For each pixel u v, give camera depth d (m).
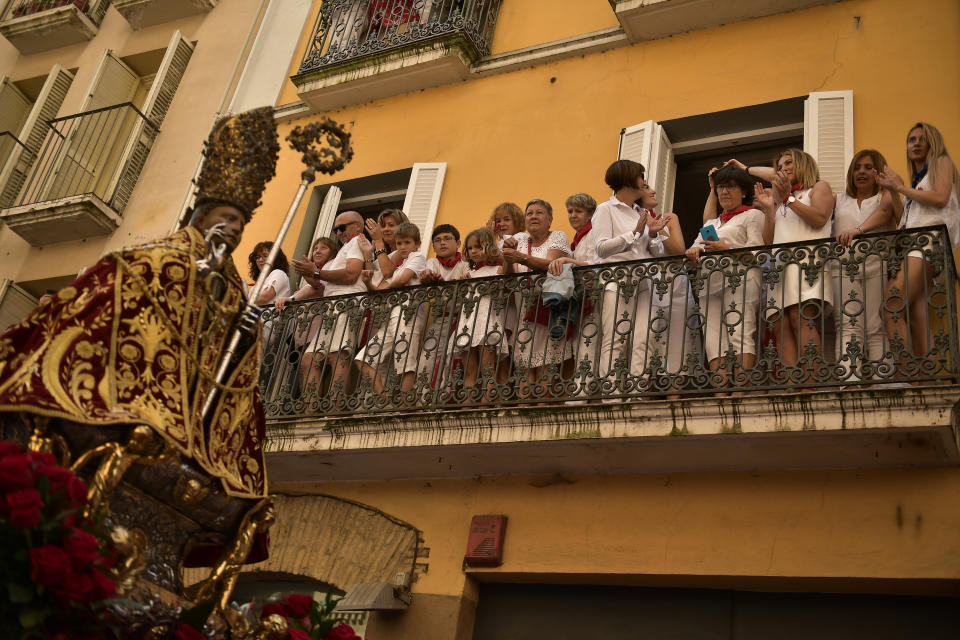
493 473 7.84
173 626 3.57
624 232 7.69
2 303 12.19
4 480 3.16
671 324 7.41
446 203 9.99
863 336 6.63
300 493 8.52
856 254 6.94
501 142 10.07
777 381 6.64
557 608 7.38
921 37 8.44
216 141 4.18
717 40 9.40
